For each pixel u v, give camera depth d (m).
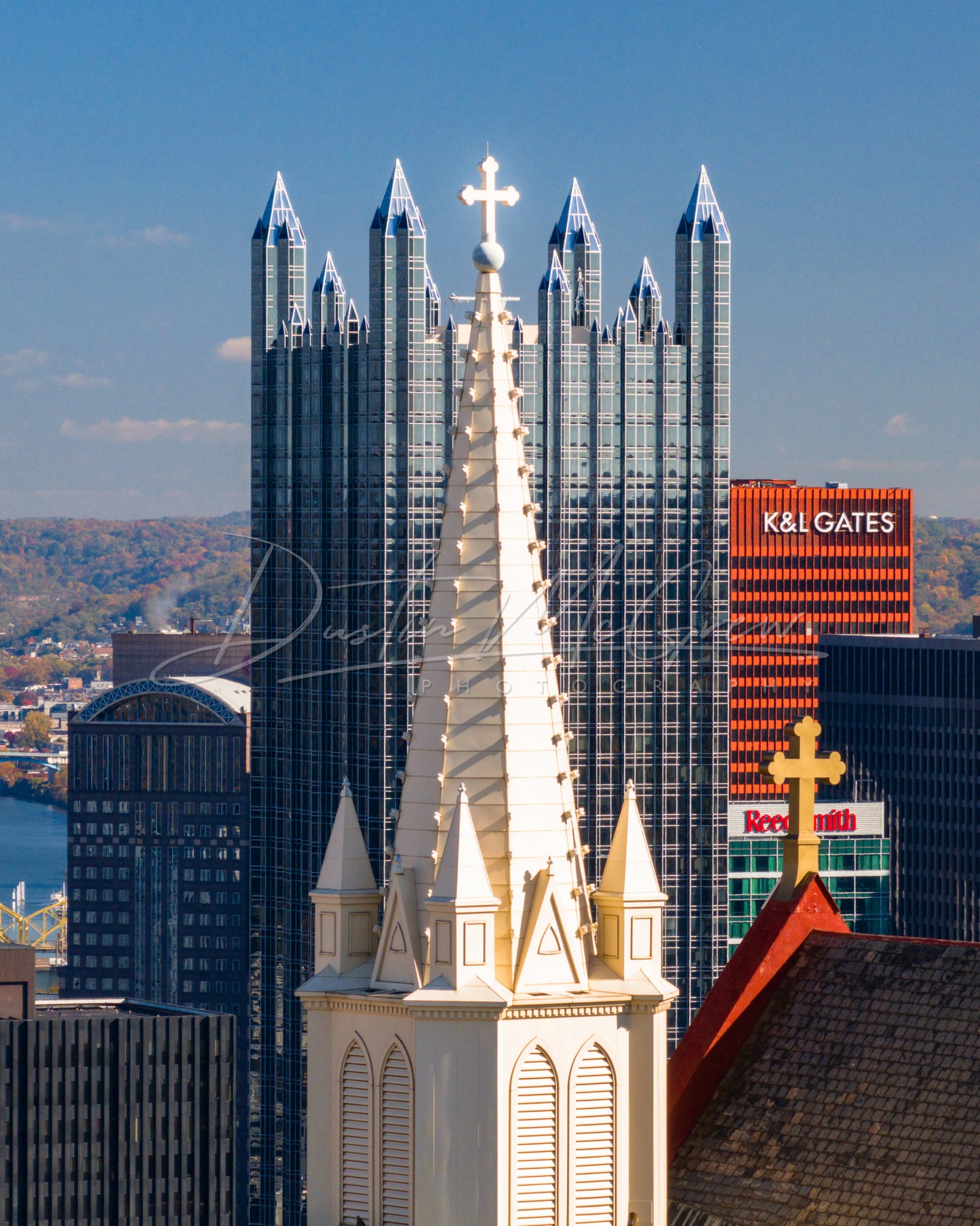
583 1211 179.88
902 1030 193.38
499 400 186.00
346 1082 184.00
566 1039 178.75
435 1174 176.62
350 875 187.00
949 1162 182.25
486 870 179.50
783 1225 188.50
